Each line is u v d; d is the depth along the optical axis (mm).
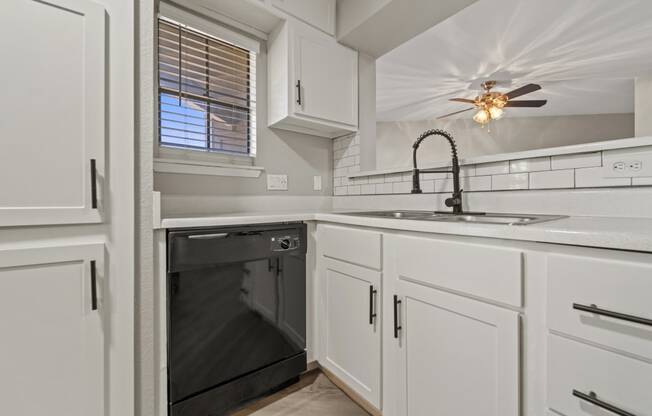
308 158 2094
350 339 1298
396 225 1062
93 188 917
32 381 832
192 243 1119
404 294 1039
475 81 3562
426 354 961
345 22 1846
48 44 856
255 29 1793
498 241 774
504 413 752
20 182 815
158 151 1527
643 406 542
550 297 667
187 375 1115
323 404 1338
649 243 534
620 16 2320
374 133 2164
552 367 663
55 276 862
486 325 793
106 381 944
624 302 561
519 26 2451
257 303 1304
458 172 1332
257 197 1844
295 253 1438
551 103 4406
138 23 1052
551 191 1118
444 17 1702
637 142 912
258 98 1850
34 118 835
